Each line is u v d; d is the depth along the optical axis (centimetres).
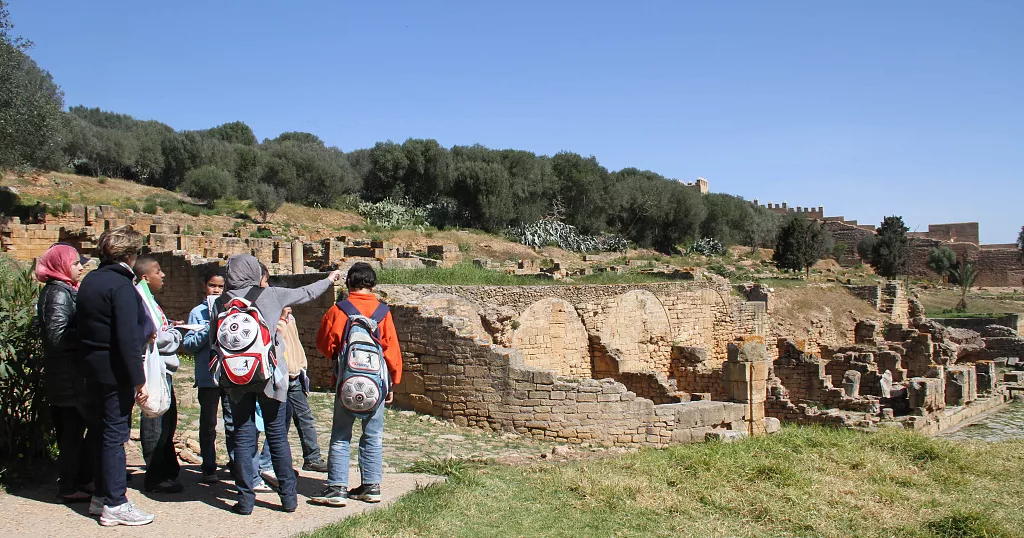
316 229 5550
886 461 1250
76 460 729
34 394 806
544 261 4759
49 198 4759
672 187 8544
